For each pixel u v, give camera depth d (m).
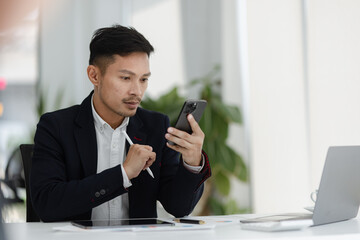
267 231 0.93
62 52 3.87
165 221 1.07
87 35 3.82
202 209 3.51
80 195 1.11
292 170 3.20
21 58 3.81
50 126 1.30
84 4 3.83
